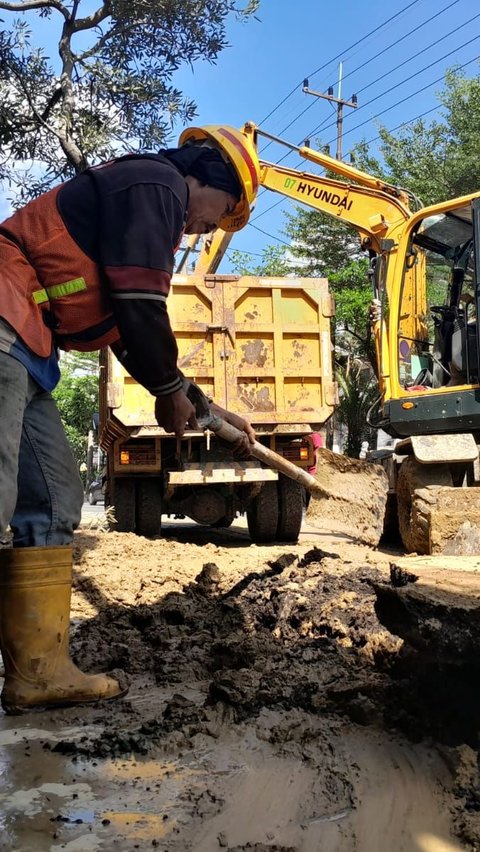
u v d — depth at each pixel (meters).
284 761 2.40
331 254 24.03
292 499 8.78
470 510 6.50
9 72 6.50
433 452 6.97
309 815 2.06
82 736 2.62
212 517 8.77
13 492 2.52
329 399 8.62
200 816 2.05
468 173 21.75
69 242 2.60
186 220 2.95
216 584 4.99
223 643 3.50
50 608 2.90
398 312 8.17
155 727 2.62
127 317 2.53
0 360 2.51
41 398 2.94
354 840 1.93
